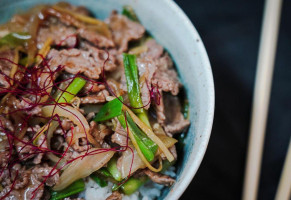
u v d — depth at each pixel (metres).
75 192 0.23
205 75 0.23
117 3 0.27
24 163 0.22
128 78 0.24
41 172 0.22
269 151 0.31
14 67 0.24
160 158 0.23
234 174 0.31
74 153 0.22
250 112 0.32
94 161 0.22
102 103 0.24
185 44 0.25
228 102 0.32
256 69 0.32
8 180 0.22
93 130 0.23
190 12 0.33
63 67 0.24
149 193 0.25
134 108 0.23
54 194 0.23
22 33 0.26
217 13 0.33
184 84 0.26
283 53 0.33
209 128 0.22
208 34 0.33
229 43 0.33
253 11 0.33
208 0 0.34
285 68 0.33
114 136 0.23
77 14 0.27
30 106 0.22
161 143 0.23
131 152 0.23
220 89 0.32
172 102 0.25
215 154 0.31
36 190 0.22
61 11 0.26
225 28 0.33
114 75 0.25
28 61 0.25
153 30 0.27
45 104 0.23
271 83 0.32
